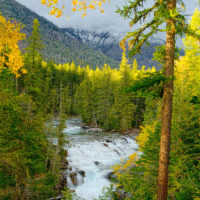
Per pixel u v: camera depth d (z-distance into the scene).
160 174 6.19
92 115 51.31
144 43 6.48
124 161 24.59
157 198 6.27
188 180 8.43
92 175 19.72
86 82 53.47
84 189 17.38
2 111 10.44
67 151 23.86
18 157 10.66
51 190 14.17
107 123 45.56
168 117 5.99
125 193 14.30
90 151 26.44
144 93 5.80
